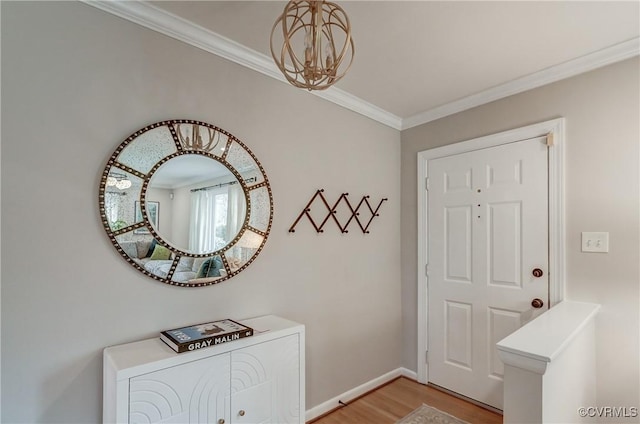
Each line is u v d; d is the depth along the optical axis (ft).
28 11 4.25
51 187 4.33
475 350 8.04
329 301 7.73
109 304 4.73
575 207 6.60
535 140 7.18
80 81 4.58
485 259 7.93
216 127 5.84
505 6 4.98
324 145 7.75
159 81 5.27
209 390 4.66
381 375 8.96
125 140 4.90
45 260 4.27
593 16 5.18
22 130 4.17
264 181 6.50
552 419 4.00
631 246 5.94
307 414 7.15
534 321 5.24
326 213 7.75
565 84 6.81
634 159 5.95
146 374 4.13
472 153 8.26
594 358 6.19
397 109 9.03
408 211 9.68
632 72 6.00
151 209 5.09
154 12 5.10
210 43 5.77
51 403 4.26
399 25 5.43
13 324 4.06
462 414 7.45
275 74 6.78
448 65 6.75
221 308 5.87
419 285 9.25
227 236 5.93
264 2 4.95
